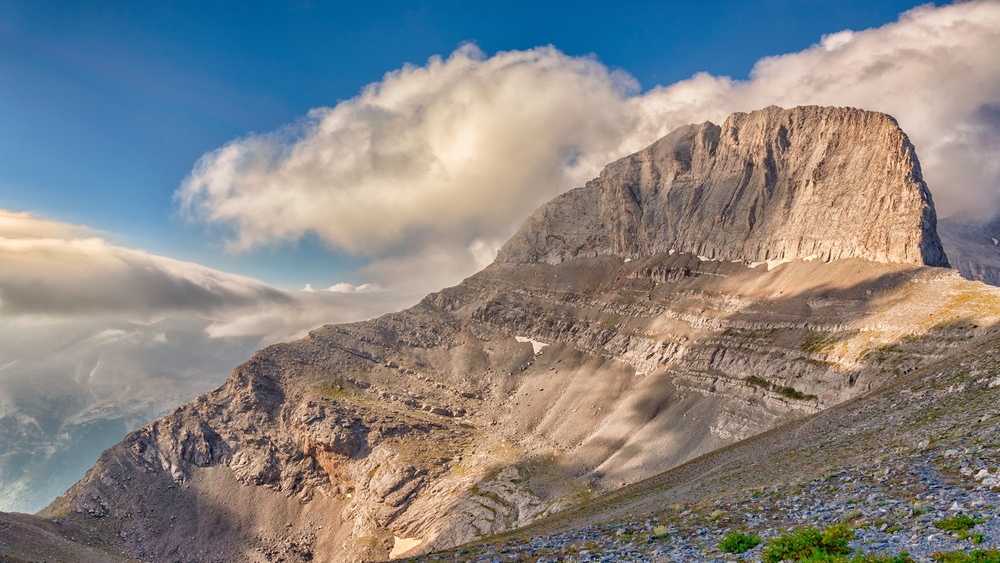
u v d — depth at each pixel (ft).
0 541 571.28
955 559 90.89
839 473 195.72
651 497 386.11
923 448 200.75
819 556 102.37
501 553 181.88
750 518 156.46
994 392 261.65
